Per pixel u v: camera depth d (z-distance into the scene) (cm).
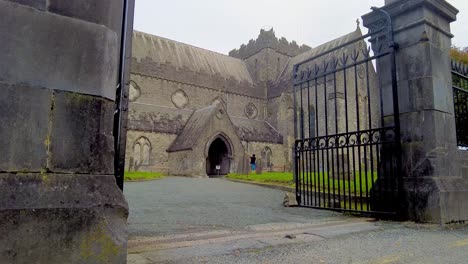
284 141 4250
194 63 4469
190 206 893
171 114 3875
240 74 4984
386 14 649
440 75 617
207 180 2434
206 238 421
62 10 267
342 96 2945
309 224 559
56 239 239
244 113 4616
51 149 250
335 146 728
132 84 3741
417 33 617
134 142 3325
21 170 238
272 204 951
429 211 565
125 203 273
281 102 4391
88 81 270
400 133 623
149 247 366
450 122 619
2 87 239
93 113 270
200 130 3250
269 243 391
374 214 638
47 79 254
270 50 5038
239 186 1777
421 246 402
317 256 346
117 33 300
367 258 342
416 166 595
